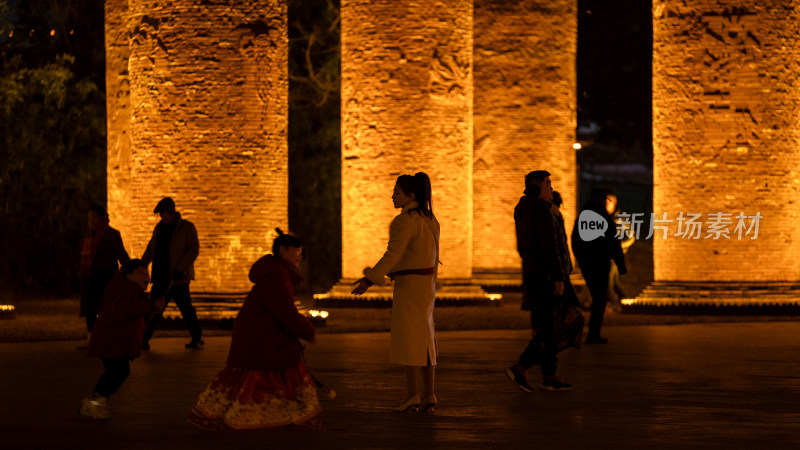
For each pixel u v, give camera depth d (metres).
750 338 24.78
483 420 14.31
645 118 55.28
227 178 27.92
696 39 31.50
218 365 20.05
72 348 22.97
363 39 34.22
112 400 15.97
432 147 34.12
